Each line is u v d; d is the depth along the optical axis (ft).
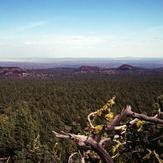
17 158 74.84
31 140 95.81
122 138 18.95
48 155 73.00
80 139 16.79
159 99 20.56
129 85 547.49
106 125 17.34
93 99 303.07
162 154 18.60
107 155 16.38
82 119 165.27
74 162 27.04
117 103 261.03
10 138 99.14
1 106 260.42
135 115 17.25
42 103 276.41
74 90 457.27
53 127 140.15
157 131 18.94
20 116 110.42
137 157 19.13
